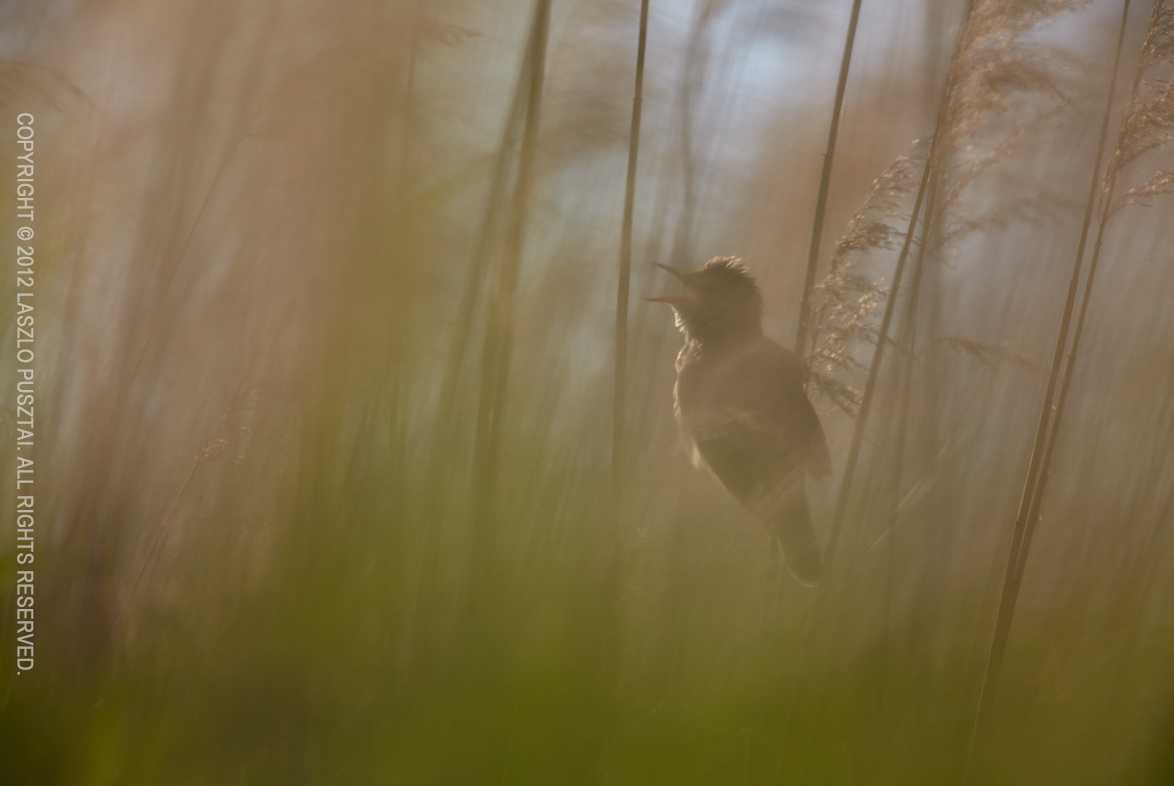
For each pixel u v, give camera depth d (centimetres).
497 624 541
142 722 541
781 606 646
